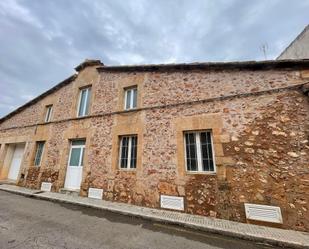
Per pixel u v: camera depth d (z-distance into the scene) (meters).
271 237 3.42
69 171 7.80
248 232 3.65
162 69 6.78
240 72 5.41
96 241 3.30
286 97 4.65
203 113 5.52
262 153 4.52
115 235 3.60
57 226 3.98
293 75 4.75
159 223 4.35
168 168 5.51
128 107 7.28
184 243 3.34
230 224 4.11
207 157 5.21
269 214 4.09
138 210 5.08
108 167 6.63
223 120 5.18
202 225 4.01
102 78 8.33
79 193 6.90
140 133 6.38
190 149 5.51
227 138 4.98
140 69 7.29
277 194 4.15
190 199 4.94
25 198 6.77
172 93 6.28
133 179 5.97
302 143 4.22
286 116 4.52
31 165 9.12
